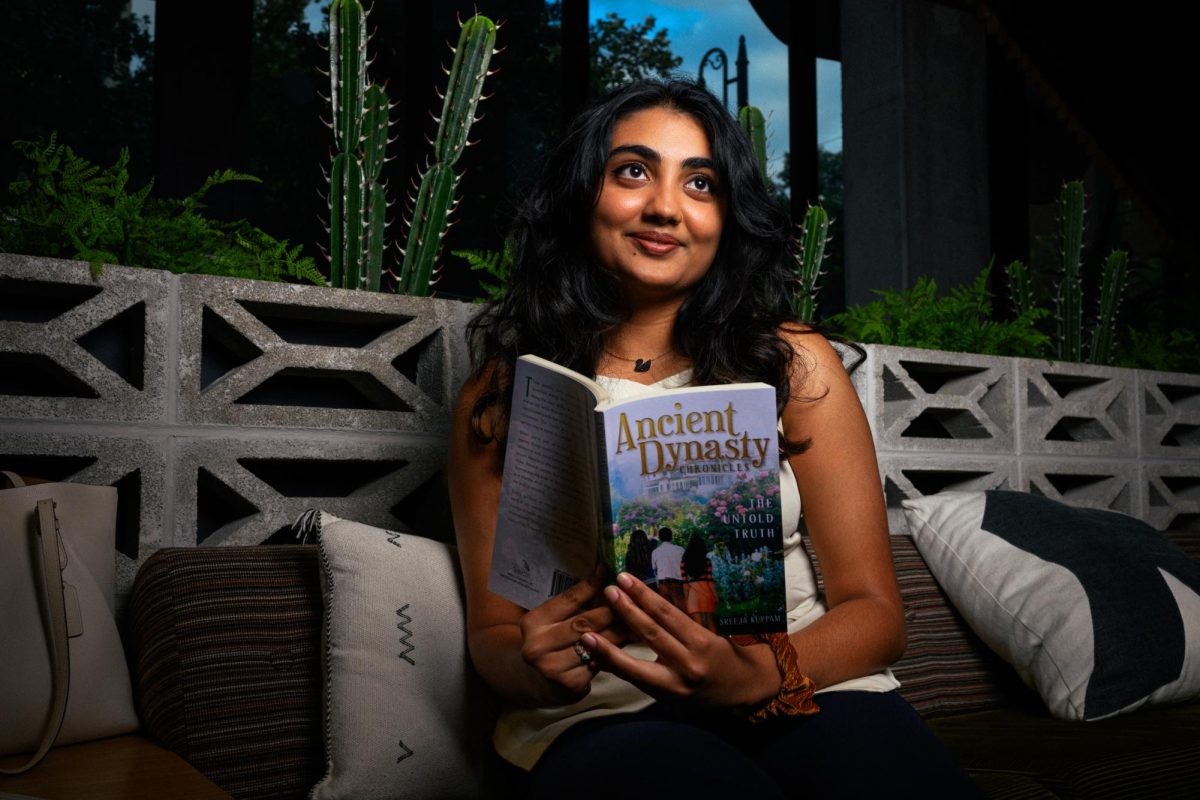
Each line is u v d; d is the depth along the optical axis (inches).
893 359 84.9
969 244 200.8
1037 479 94.3
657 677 37.9
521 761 44.8
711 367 49.0
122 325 59.9
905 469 85.4
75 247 59.4
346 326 66.9
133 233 61.6
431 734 48.3
